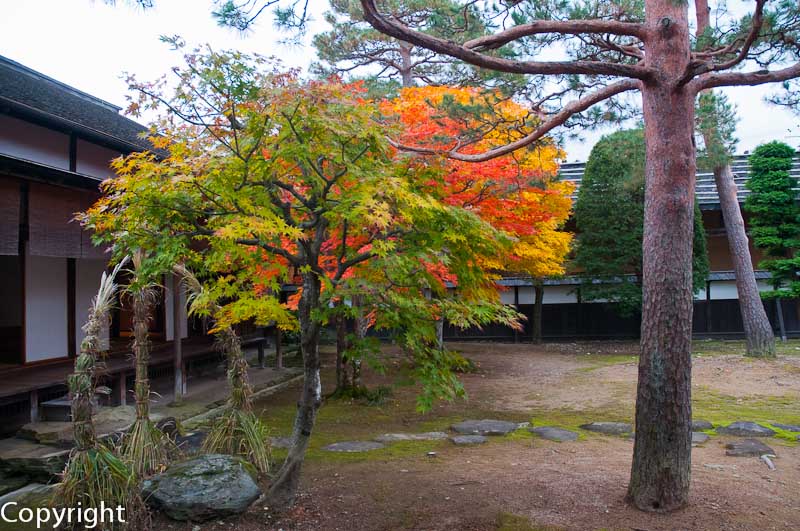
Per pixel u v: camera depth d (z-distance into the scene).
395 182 4.12
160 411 9.09
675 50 4.90
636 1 6.08
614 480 5.61
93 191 8.37
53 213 7.85
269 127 4.15
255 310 5.04
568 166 24.42
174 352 9.81
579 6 5.86
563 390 11.61
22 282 9.18
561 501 5.07
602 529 4.45
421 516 4.78
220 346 6.59
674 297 4.77
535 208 10.20
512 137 7.94
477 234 4.55
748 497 5.08
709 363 13.86
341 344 11.04
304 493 5.34
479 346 19.89
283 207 4.51
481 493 5.32
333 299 4.55
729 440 7.39
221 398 10.16
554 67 5.04
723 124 12.59
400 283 4.68
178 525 4.57
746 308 14.55
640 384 4.91
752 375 12.29
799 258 16.06
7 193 7.05
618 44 6.45
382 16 4.79
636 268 18.77
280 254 4.76
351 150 4.53
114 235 4.51
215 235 3.93
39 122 8.52
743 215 21.06
